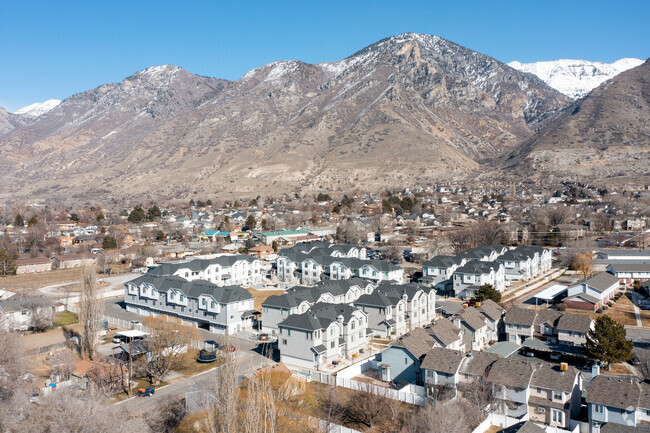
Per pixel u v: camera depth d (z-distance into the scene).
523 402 58.06
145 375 72.38
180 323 88.75
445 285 124.81
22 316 95.00
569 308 103.12
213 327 93.69
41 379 69.88
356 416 58.38
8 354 66.69
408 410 59.31
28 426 52.06
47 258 166.00
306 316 76.69
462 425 51.34
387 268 121.81
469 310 84.31
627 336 86.25
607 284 110.06
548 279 135.62
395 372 68.81
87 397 56.31
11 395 60.28
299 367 74.81
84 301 78.56
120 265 167.50
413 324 94.00
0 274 151.50
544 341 80.88
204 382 67.19
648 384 57.34
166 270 117.06
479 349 79.31
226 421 43.44
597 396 55.75
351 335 80.44
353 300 101.88
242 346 83.81
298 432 50.84
